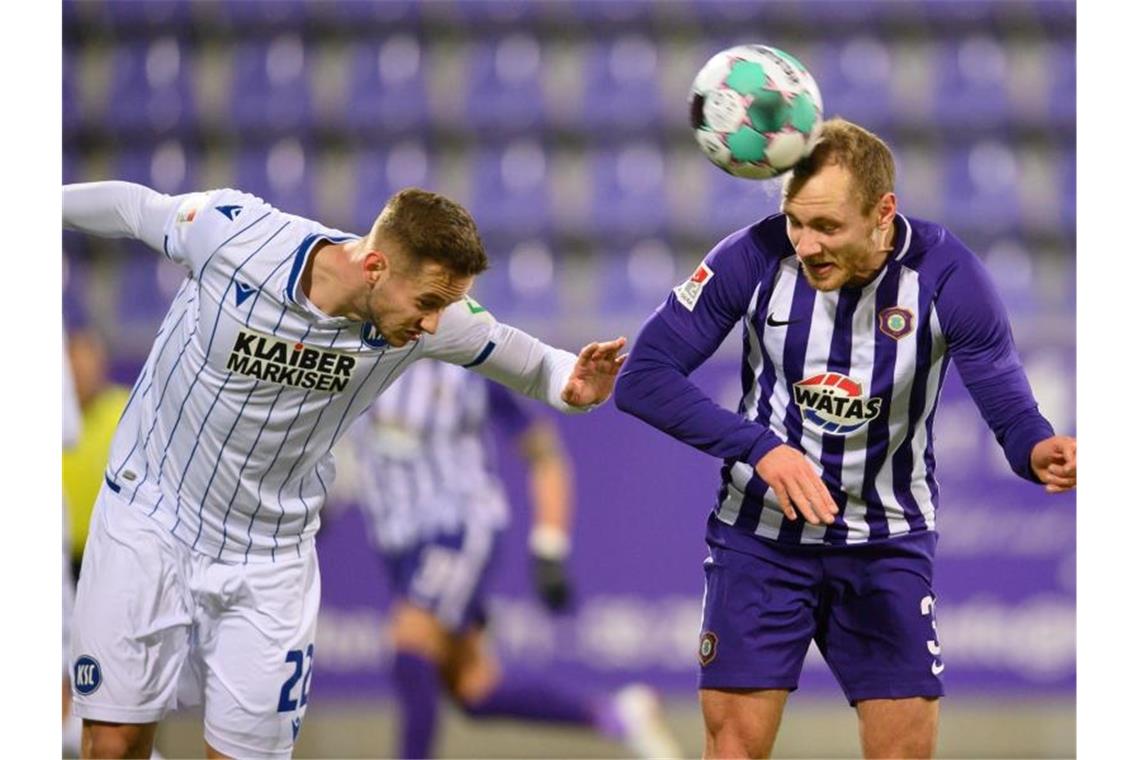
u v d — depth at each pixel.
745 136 12.52
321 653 23.66
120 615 13.66
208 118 33.72
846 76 33.53
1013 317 29.62
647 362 13.49
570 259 31.11
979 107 33.03
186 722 24.42
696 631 23.42
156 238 13.57
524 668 23.41
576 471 23.52
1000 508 23.14
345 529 23.62
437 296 12.63
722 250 13.54
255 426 13.45
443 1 34.84
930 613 13.84
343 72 34.38
